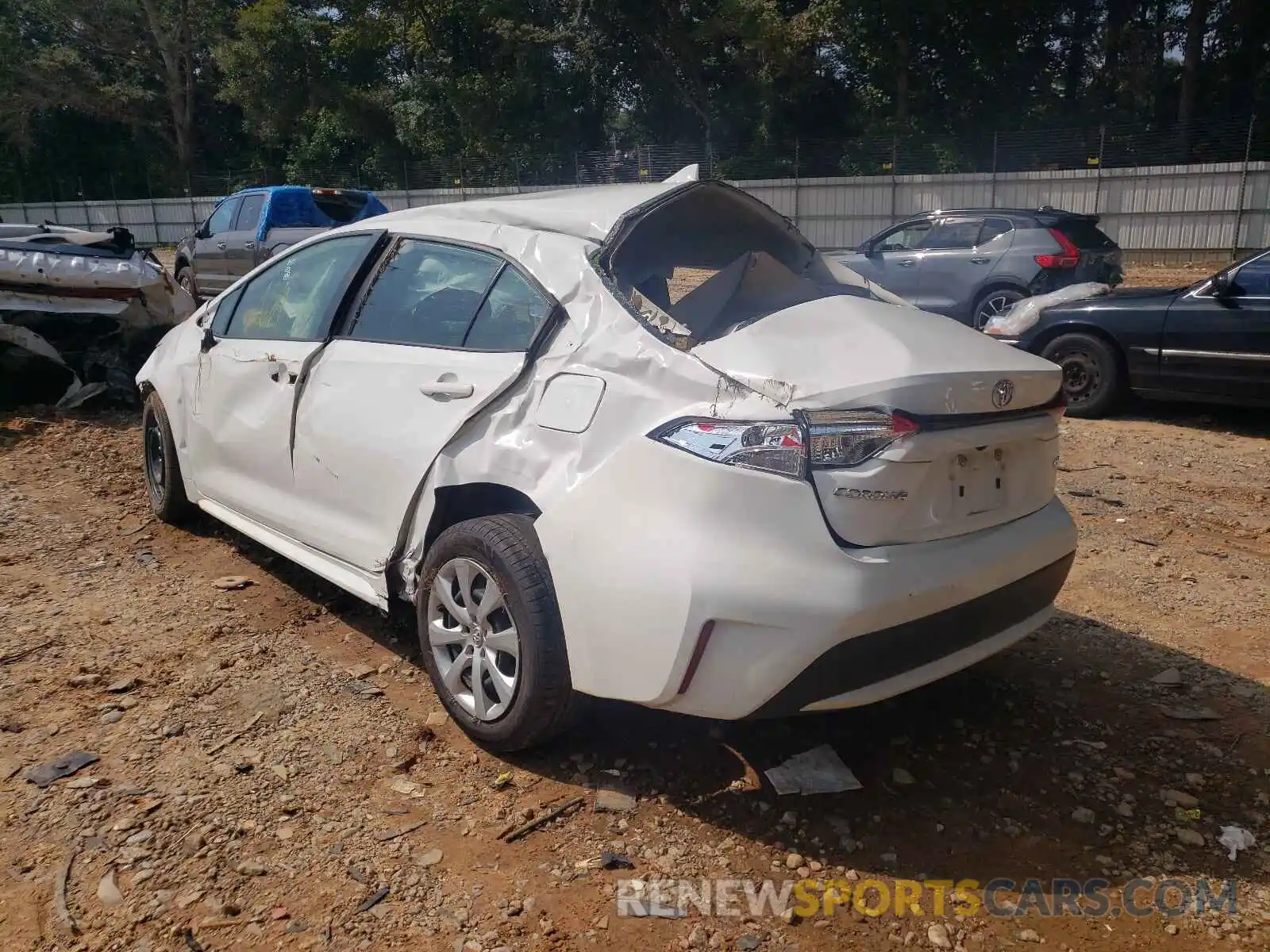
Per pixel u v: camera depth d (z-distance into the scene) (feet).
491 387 10.30
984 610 9.25
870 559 8.31
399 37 114.93
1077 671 12.36
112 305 25.13
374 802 9.39
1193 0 95.50
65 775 9.64
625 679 8.82
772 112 105.50
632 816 9.25
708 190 11.26
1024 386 9.45
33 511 17.75
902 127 97.50
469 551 10.02
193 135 137.18
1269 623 13.89
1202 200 77.82
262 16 113.50
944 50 103.65
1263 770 10.23
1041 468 10.18
